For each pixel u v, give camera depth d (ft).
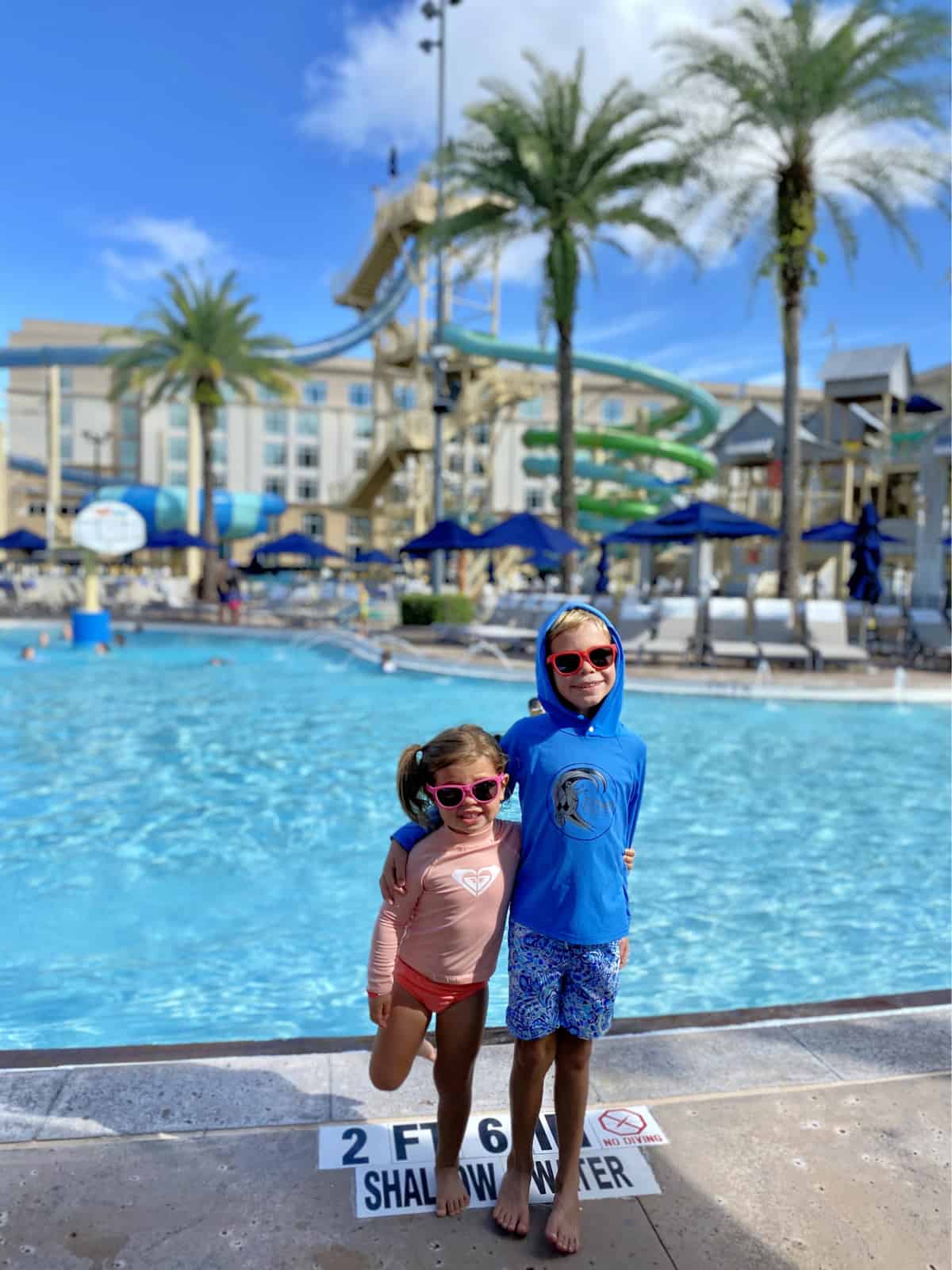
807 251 57.57
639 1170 7.11
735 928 14.51
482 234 69.77
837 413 123.24
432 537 65.77
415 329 125.49
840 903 15.61
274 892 15.84
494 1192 6.88
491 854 6.48
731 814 21.06
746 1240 6.35
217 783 23.65
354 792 22.80
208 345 105.50
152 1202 6.54
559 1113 6.63
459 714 34.55
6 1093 7.90
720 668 48.88
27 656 54.49
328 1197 6.68
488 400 126.31
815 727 32.17
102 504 64.54
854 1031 9.51
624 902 6.68
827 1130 7.68
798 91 54.70
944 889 16.34
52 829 19.57
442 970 6.38
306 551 95.40
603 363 124.77
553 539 61.00
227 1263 5.97
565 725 6.77
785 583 58.13
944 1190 6.93
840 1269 6.07
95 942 13.62
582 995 6.50
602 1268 6.06
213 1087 8.09
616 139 65.36
